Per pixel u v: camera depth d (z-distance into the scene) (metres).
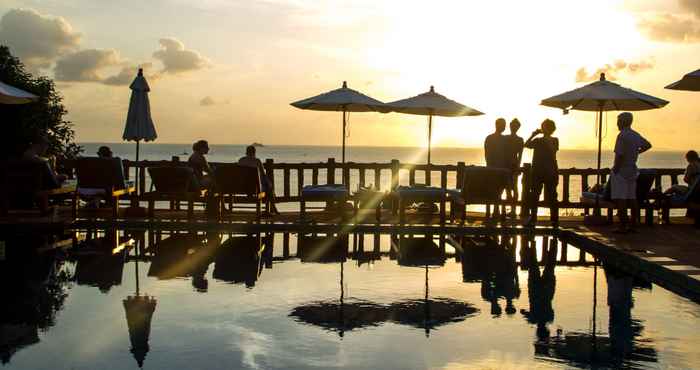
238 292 7.21
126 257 9.28
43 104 17.72
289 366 4.73
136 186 14.20
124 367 4.66
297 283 7.74
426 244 11.01
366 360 4.90
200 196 12.88
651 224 13.05
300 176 14.90
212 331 5.64
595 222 12.71
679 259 8.66
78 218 12.55
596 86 13.27
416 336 5.58
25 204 12.96
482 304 6.81
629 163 11.33
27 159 11.97
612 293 7.44
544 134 12.34
